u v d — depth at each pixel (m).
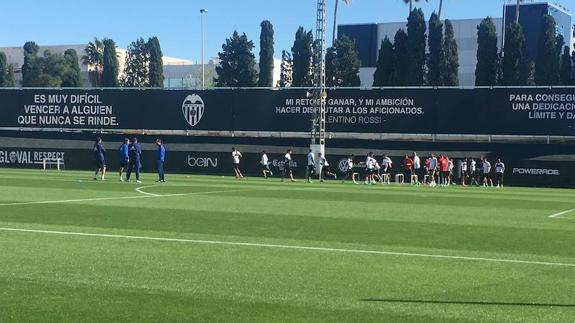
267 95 48.06
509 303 7.51
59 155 50.09
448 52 76.69
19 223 14.50
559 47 79.12
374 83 72.56
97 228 13.80
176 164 48.34
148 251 10.91
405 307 7.28
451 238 13.16
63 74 96.06
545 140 43.31
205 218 16.08
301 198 23.33
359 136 46.22
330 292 7.97
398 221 16.19
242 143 47.75
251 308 7.16
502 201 24.19
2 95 52.56
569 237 13.52
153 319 6.68
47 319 6.63
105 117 51.16
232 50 83.06
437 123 44.78
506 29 70.38
